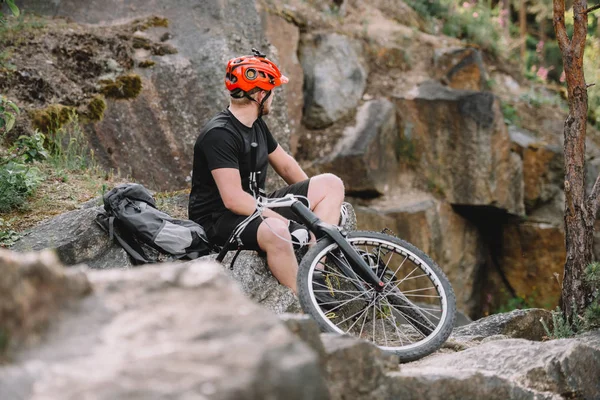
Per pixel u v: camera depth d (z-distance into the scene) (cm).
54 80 650
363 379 251
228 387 147
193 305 179
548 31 1620
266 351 157
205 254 417
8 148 583
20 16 705
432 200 932
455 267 958
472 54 1072
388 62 1035
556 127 1092
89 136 641
